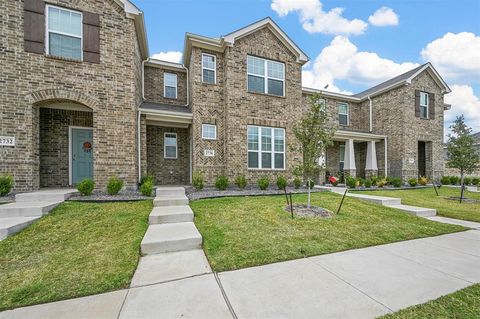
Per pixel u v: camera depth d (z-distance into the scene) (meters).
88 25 7.81
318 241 4.40
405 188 12.78
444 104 16.69
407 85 14.55
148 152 10.92
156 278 3.01
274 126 10.77
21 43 7.04
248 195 7.98
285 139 11.00
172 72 12.18
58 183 8.64
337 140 14.84
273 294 2.65
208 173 10.08
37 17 7.24
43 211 5.22
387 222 5.86
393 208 7.45
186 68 12.09
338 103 16.31
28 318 2.23
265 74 10.83
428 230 5.38
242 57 10.30
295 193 8.76
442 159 15.88
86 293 2.66
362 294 2.67
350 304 2.47
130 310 2.35
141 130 9.37
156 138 11.10
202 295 2.62
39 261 3.44
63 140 8.77
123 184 8.08
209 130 10.27
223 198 7.33
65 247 3.89
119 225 4.81
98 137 7.84
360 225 5.50
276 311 2.34
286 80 11.15
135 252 3.73
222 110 10.45
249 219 5.50
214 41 10.05
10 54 6.90
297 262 3.54
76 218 5.11
